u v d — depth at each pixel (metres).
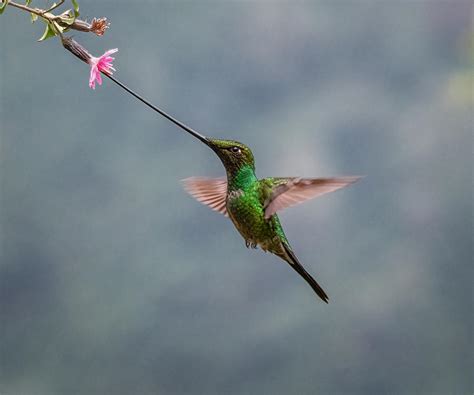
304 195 5.07
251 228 5.09
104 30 5.09
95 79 5.07
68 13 5.09
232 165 5.10
